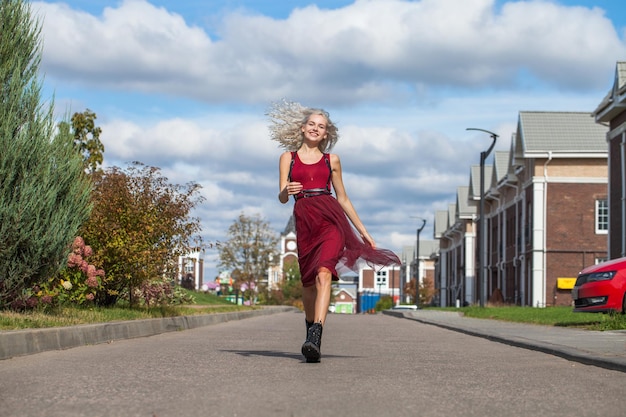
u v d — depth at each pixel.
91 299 15.38
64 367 7.61
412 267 119.56
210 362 8.35
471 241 69.50
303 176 8.28
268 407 5.23
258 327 18.69
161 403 5.38
